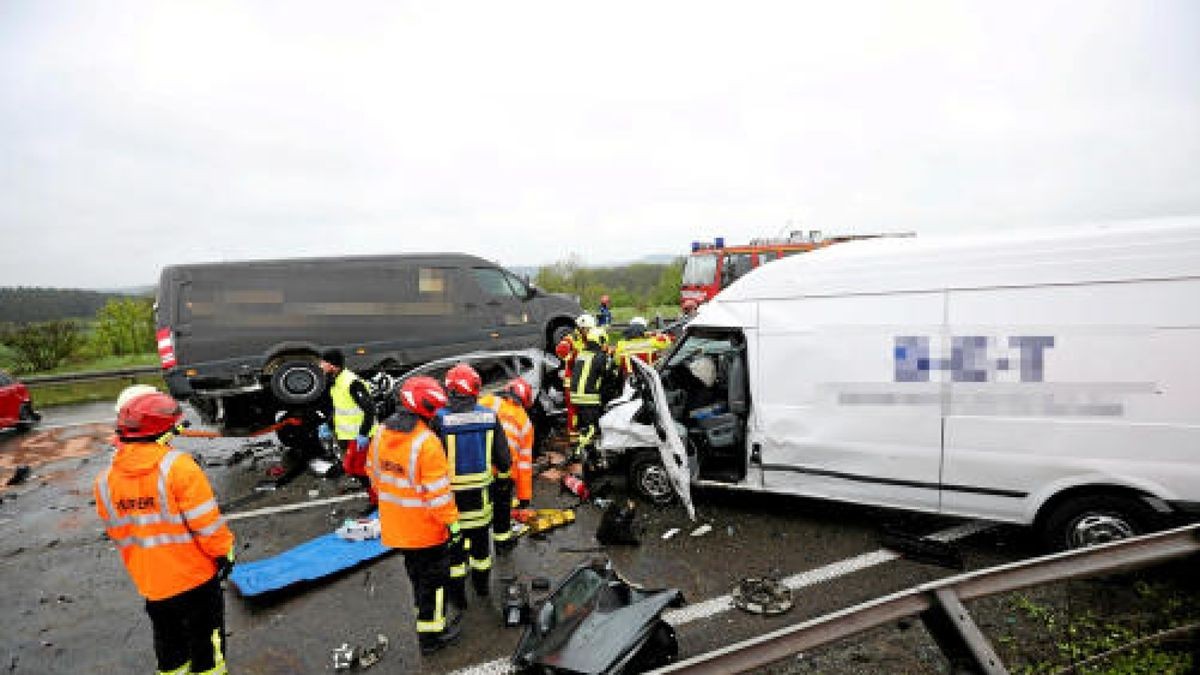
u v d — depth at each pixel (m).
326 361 6.10
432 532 3.76
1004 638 3.38
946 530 5.04
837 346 4.84
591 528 5.58
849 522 5.34
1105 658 2.90
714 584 4.49
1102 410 3.97
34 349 17.30
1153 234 3.88
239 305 8.88
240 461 8.38
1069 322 4.05
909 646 3.51
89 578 5.26
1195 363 3.74
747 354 5.26
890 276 4.66
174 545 3.17
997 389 4.28
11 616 4.70
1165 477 3.82
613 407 6.36
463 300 10.20
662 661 3.33
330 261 9.41
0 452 9.47
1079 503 4.11
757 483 5.37
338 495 6.87
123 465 3.10
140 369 14.33
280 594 4.76
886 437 4.69
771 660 1.92
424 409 3.69
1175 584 2.90
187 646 3.39
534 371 8.01
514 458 5.06
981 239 4.42
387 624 4.32
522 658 3.30
